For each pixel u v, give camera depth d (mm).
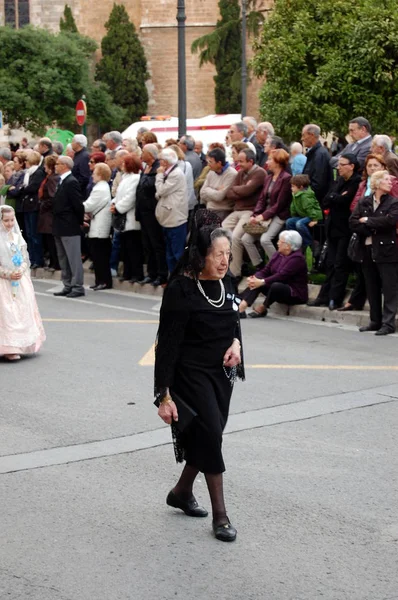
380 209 16672
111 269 24125
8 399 12891
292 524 8555
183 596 7184
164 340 8312
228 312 8445
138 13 67250
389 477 9719
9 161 27141
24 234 26391
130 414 12039
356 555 7906
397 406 12312
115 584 7383
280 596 7184
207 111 66125
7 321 15164
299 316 19203
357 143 19688
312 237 20719
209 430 8273
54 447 10773
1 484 9609
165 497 9273
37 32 61750
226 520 8289
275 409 12180
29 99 61125
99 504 9070
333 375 13938
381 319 17391
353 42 29125
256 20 55125
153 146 21844
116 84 66312
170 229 21469
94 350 15891
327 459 10273
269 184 20047
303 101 29859
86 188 24344
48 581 7438
